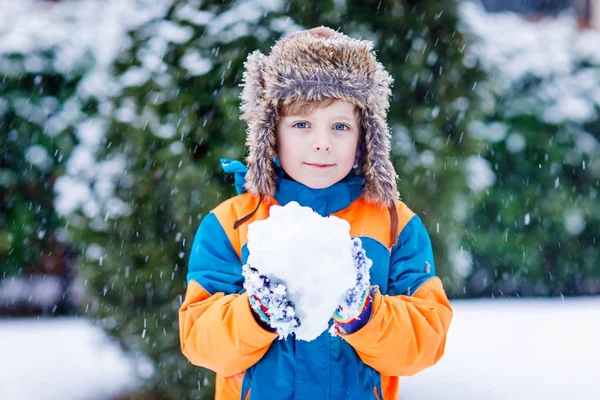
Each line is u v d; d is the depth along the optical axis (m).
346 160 1.93
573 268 7.15
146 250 3.66
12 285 6.50
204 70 3.65
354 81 1.90
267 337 1.65
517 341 5.43
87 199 3.83
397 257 2.00
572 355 5.03
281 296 1.54
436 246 3.85
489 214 7.07
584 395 4.15
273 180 2.00
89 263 3.79
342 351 1.87
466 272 7.02
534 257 7.08
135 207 3.69
